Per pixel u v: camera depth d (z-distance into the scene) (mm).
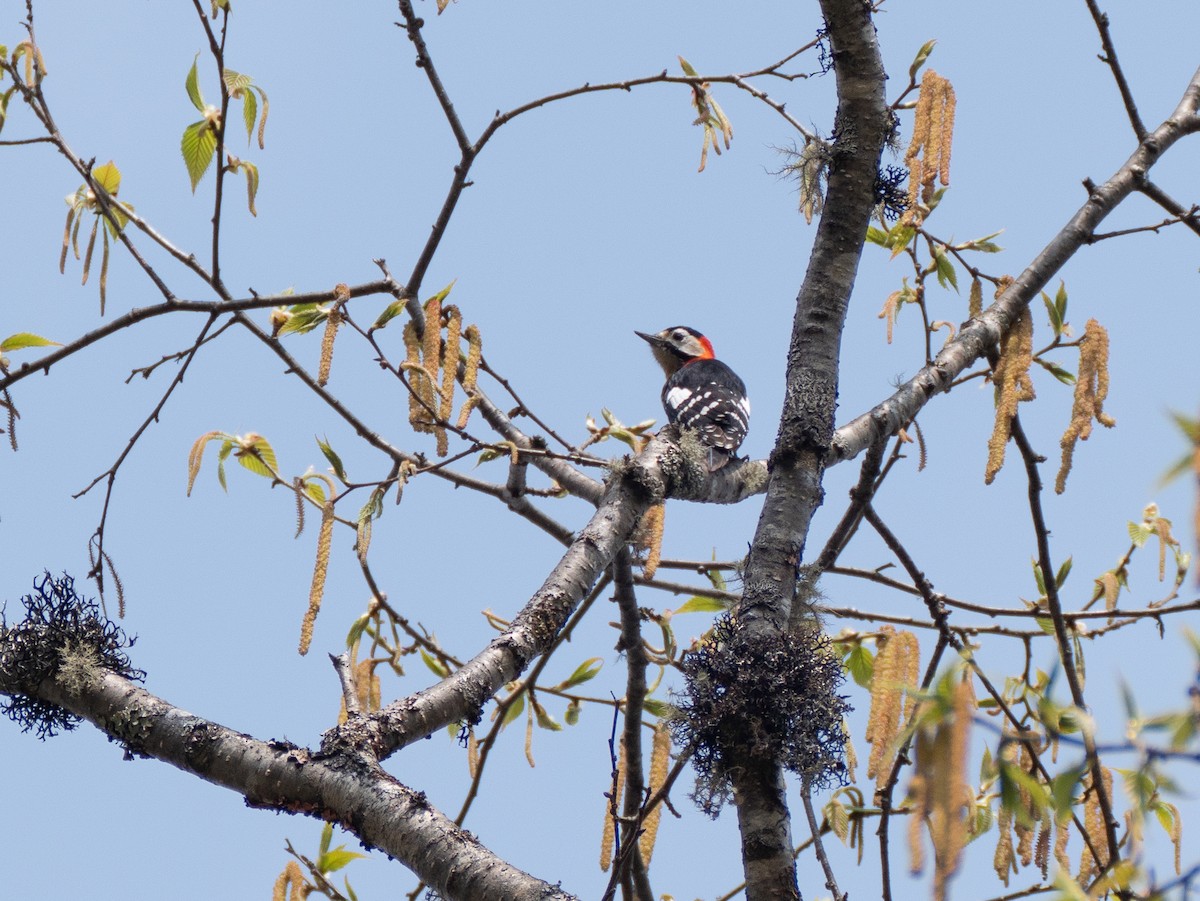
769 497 9594
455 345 10672
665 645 12641
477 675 8570
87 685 8516
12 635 8750
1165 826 8258
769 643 8570
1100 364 10875
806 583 10500
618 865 7469
